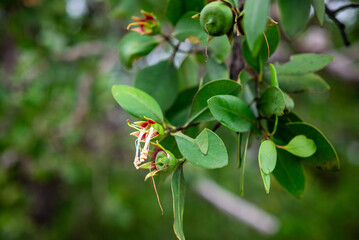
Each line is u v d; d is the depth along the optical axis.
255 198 2.20
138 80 0.49
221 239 2.11
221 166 0.37
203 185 1.53
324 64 0.44
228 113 0.40
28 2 1.10
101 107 1.31
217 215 2.19
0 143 1.16
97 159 1.47
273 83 0.40
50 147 1.21
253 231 2.08
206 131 0.38
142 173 1.99
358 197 2.24
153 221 2.12
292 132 0.42
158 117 0.41
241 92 0.43
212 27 0.38
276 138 0.43
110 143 1.53
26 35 1.20
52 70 1.25
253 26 0.32
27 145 1.17
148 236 2.07
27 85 1.18
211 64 0.47
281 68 0.45
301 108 1.84
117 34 1.26
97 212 1.81
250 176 2.12
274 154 0.38
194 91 0.48
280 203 2.25
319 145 0.41
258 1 0.32
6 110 1.15
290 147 0.40
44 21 1.15
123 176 2.02
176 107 0.49
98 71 1.23
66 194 1.77
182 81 0.53
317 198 2.28
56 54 1.22
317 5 0.40
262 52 0.42
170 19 0.45
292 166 0.43
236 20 0.38
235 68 0.46
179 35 0.44
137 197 2.15
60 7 1.17
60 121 1.21
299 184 0.44
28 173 1.34
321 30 1.31
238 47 0.46
